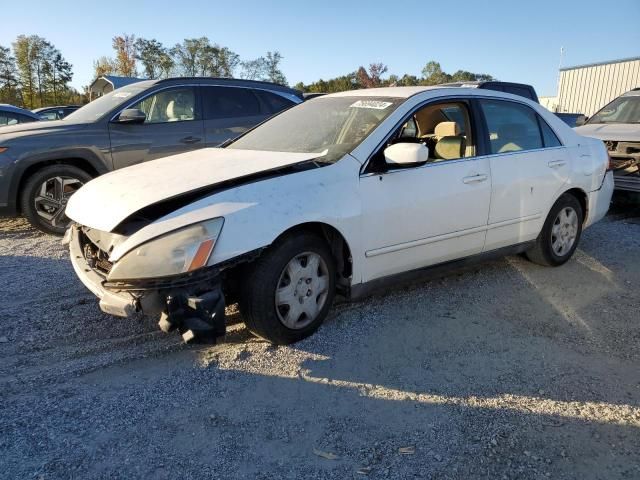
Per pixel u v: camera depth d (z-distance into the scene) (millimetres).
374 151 3801
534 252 5211
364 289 3840
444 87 4480
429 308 4270
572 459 2557
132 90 7117
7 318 3924
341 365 3361
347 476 2428
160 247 2943
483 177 4379
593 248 6078
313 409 2910
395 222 3844
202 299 2955
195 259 2947
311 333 3662
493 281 4910
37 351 3473
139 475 2396
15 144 6023
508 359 3504
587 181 5375
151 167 3920
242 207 3152
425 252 4109
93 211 3344
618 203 8766
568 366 3430
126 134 6738
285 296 3428
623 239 6504
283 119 4762
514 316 4176
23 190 6109
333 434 2711
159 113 7074
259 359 3406
